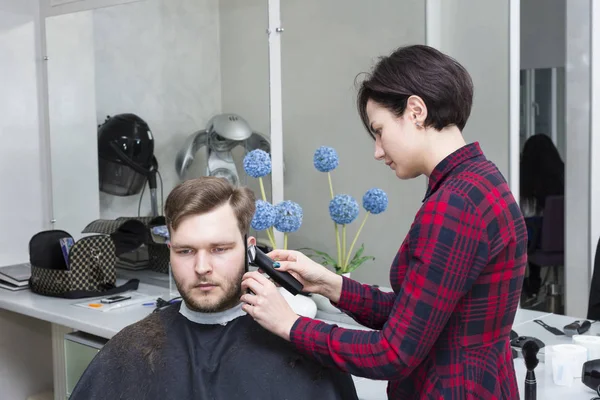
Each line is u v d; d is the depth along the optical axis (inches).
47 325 108.0
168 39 88.6
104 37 95.2
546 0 145.6
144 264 93.3
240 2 82.1
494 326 39.2
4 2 103.1
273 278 45.4
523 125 148.8
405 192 89.7
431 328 37.4
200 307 48.0
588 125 95.3
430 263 37.0
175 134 89.0
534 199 142.4
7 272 96.8
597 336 61.0
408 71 39.1
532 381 49.4
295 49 84.1
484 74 85.0
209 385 46.6
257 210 71.1
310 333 40.4
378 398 52.6
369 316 46.9
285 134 84.2
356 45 87.3
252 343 47.8
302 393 45.3
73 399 48.9
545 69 146.6
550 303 137.6
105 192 97.5
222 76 84.7
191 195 46.2
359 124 88.2
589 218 95.7
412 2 87.2
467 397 38.4
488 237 37.1
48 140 107.7
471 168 38.8
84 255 89.4
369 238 89.6
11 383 103.6
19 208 107.2
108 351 49.9
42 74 107.7
